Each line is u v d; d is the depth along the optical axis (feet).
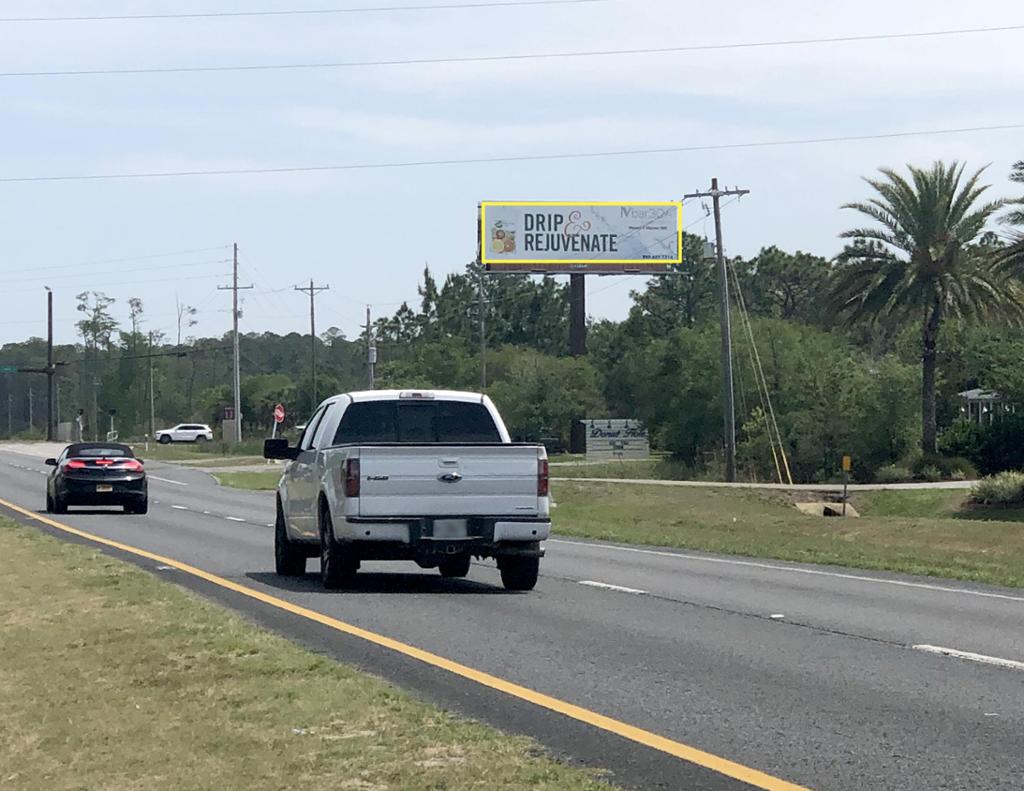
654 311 398.62
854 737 28.73
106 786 23.95
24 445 372.38
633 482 178.29
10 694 32.50
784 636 43.21
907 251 196.44
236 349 309.83
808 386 227.40
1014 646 41.42
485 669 36.55
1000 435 202.49
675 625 45.60
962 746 27.94
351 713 29.37
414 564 68.44
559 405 301.63
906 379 220.84
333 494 53.11
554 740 28.12
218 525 99.45
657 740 28.14
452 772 24.49
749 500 159.33
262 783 23.79
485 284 439.63
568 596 53.98
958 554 80.23
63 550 70.54
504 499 52.95
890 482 201.98
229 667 34.91
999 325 216.33
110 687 32.89
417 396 58.49
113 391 473.26
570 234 313.53
